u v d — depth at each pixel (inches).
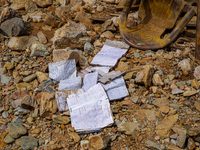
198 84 74.9
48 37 94.7
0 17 96.2
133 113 71.2
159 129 67.3
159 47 86.3
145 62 82.8
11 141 67.5
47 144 67.2
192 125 67.4
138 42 89.0
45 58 86.9
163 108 70.9
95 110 70.8
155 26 92.4
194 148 64.6
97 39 92.7
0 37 92.6
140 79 75.5
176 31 85.2
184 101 72.5
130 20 95.7
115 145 66.6
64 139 67.8
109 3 113.1
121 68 81.4
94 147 64.6
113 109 71.4
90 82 76.7
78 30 88.2
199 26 80.1
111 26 95.3
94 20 101.9
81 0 111.6
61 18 103.3
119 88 75.4
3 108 73.8
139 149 65.6
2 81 80.5
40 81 79.4
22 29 94.3
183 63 80.4
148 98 73.9
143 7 95.3
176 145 64.9
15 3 111.3
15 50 89.4
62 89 76.2
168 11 89.4
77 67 83.4
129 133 67.4
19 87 78.5
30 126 70.4
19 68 83.8
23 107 72.9
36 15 105.6
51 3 112.4
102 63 82.8
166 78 78.2
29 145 66.6
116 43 90.1
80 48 89.0
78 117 70.2
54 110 72.4
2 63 84.7
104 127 69.1
